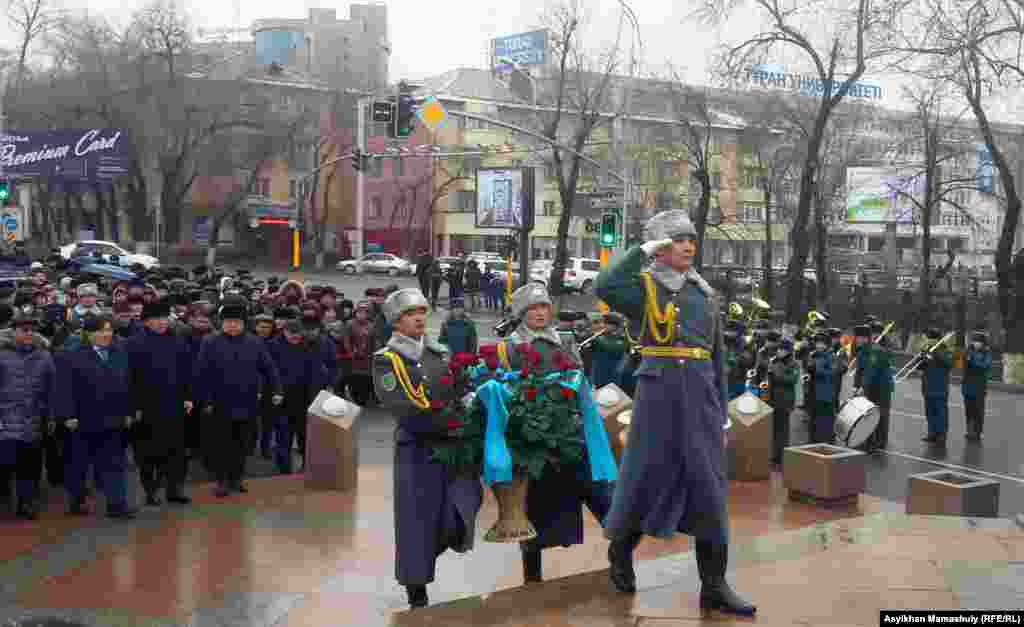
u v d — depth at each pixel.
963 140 37.03
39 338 9.55
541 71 65.44
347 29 80.44
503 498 6.01
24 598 6.87
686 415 5.01
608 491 6.13
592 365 14.61
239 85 55.25
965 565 5.74
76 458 9.44
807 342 15.82
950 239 65.94
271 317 11.98
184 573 7.50
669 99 48.38
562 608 5.14
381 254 57.47
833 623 4.78
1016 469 13.88
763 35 30.52
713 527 4.98
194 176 56.12
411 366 6.04
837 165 46.09
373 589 7.09
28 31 54.34
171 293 14.09
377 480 11.20
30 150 40.81
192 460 12.55
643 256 5.17
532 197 25.31
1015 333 25.08
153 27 52.06
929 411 16.05
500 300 38.91
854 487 9.95
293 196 67.75
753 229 65.56
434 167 64.81
